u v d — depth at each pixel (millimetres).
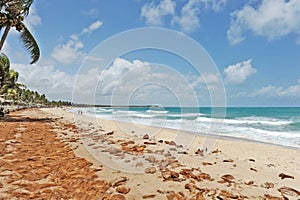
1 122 13766
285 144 10742
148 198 3283
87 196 3254
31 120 16875
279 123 22578
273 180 4402
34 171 4207
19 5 15688
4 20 15430
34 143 7066
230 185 3934
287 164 6316
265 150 8516
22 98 58406
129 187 3646
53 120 18141
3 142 6969
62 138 8391
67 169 4395
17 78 36656
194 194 3471
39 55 18750
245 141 11289
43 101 88375
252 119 29031
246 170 4965
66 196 3225
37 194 3256
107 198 3207
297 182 4367
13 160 4887
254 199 3412
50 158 5156
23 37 17500
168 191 3535
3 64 25719
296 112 50844
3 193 3260
